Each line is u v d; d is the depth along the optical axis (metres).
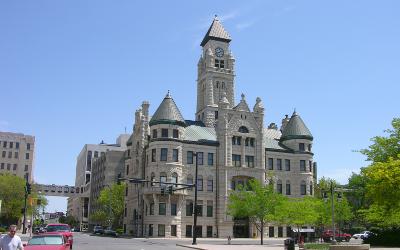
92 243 56.22
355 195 96.25
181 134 92.75
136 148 103.19
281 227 97.50
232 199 76.44
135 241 66.75
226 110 98.00
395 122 53.78
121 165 164.12
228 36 117.06
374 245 52.84
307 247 47.34
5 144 173.25
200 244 59.25
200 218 91.62
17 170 172.62
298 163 103.50
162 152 90.31
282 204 68.56
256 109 101.75
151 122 92.62
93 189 187.12
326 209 77.62
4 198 105.94
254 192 73.06
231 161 96.06
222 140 96.12
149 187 88.88
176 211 89.00
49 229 41.16
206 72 112.75
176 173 90.00
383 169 46.38
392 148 53.88
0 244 17.14
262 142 99.75
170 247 52.06
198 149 94.50
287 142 105.81
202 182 93.31
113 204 115.12
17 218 113.12
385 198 47.06
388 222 56.72
